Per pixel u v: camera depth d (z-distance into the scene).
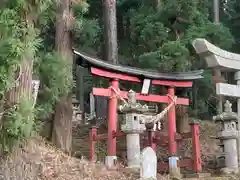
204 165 10.90
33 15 5.92
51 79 8.92
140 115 8.83
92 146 9.75
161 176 8.67
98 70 9.45
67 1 10.70
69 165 8.23
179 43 12.13
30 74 6.09
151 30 13.17
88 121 16.95
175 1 12.91
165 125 12.52
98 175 8.03
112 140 9.25
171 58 12.02
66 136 10.32
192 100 14.82
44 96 9.01
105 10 13.70
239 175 9.26
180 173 9.55
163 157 11.44
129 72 9.80
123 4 17.45
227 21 19.92
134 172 8.36
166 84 10.30
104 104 16.92
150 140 9.77
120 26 17.84
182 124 13.17
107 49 13.41
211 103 16.70
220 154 11.73
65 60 9.34
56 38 10.60
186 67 12.29
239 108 10.16
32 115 5.52
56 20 10.65
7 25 5.17
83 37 12.30
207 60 9.70
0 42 4.99
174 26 13.48
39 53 9.01
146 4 15.36
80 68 19.39
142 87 9.98
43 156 8.24
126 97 9.66
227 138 9.70
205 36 12.89
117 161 9.48
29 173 6.09
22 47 5.08
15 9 5.44
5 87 5.06
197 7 14.05
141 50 14.66
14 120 5.27
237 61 10.07
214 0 17.12
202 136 14.12
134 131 8.67
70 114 10.56
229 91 9.84
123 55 17.08
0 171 5.70
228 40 13.47
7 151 5.73
